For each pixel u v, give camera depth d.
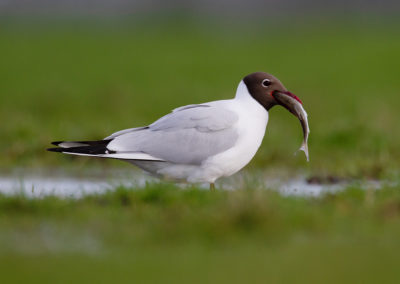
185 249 7.74
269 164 13.48
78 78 29.39
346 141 14.84
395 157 13.95
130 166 13.41
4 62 33.75
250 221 8.13
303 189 11.09
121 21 63.16
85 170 13.04
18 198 9.31
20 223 8.71
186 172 9.88
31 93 24.06
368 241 8.05
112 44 43.03
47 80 28.34
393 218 8.68
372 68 33.31
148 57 37.00
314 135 15.27
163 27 57.12
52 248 7.82
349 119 16.72
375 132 15.20
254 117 9.91
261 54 38.59
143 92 24.11
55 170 13.01
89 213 8.83
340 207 9.03
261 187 9.72
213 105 10.01
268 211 8.20
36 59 35.31
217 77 30.00
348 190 9.92
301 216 8.45
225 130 9.71
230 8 76.12
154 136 9.87
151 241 7.92
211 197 9.12
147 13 71.94
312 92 23.42
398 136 15.42
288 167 13.30
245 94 10.03
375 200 9.39
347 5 75.75
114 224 8.48
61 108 20.83
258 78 9.95
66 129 15.80
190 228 8.09
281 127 16.50
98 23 60.56
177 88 25.19
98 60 35.53
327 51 39.91
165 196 9.23
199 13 72.50
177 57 37.09
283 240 8.00
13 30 51.28
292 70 32.38
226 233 7.98
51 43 42.62
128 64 34.22
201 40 46.59
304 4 77.31
